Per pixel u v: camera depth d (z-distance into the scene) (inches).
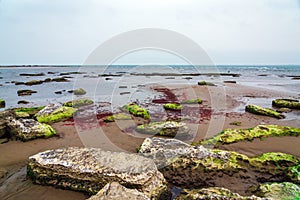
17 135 154.9
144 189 86.5
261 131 159.5
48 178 97.7
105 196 75.9
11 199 90.0
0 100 292.0
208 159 112.8
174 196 94.3
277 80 660.1
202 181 103.0
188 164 111.3
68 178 95.0
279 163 113.5
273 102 287.3
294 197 81.2
